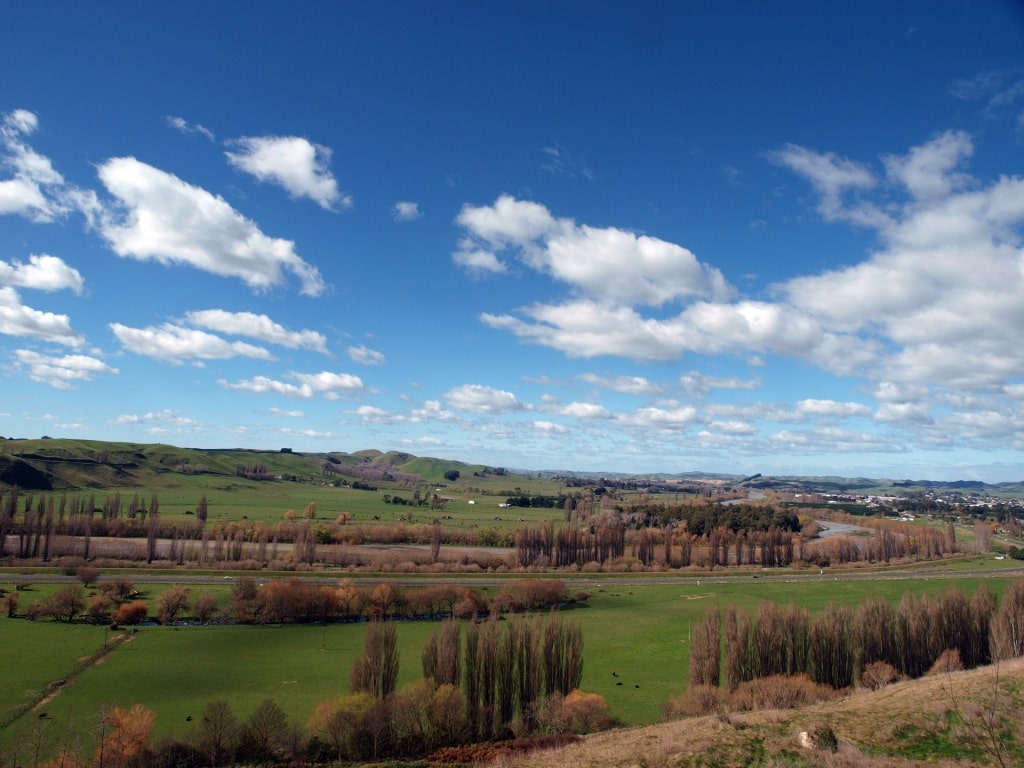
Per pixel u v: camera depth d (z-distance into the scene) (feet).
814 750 135.85
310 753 240.12
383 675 281.95
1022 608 333.01
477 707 271.28
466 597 471.62
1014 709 148.15
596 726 263.70
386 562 614.75
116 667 328.90
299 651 369.50
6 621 401.08
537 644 292.40
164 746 233.55
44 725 256.11
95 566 538.88
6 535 595.47
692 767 132.26
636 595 547.08
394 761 234.99
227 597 468.34
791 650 311.27
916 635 331.57
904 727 145.18
